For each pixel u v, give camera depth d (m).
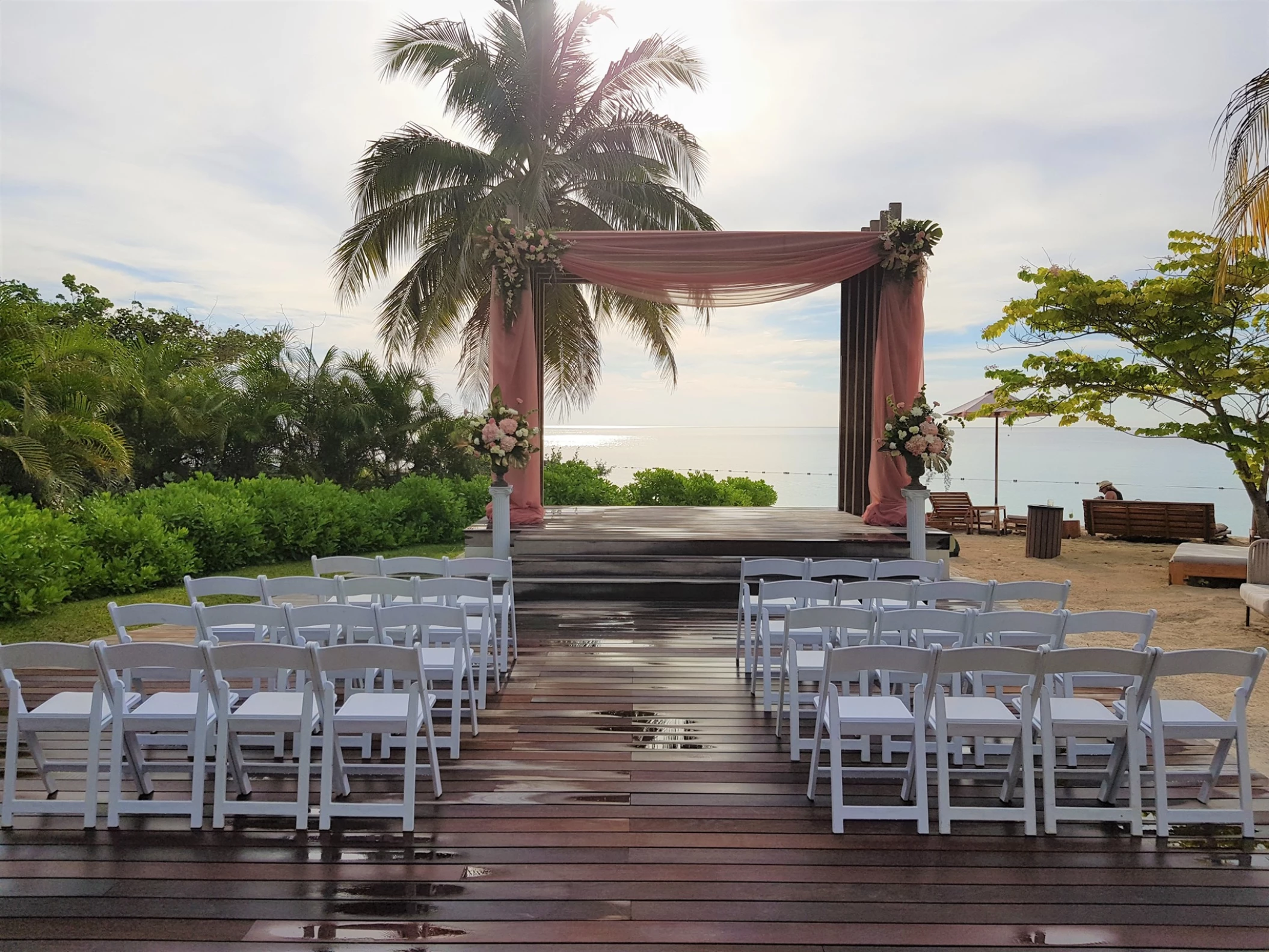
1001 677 4.21
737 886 2.76
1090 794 3.58
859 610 3.73
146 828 3.14
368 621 3.75
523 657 5.79
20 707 3.18
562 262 8.38
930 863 2.94
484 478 14.66
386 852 2.97
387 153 12.12
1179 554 9.57
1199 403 11.12
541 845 3.03
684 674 5.35
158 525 8.79
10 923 2.51
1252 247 6.84
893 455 7.96
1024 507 20.14
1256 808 3.43
